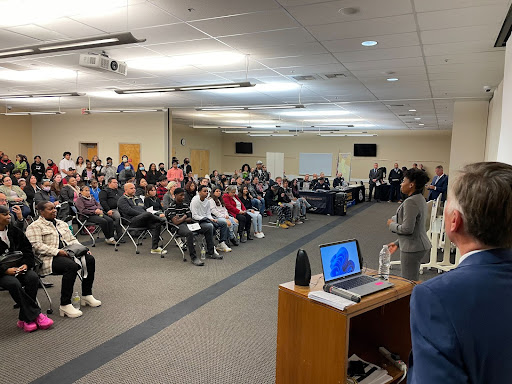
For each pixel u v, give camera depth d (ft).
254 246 21.31
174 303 12.59
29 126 45.44
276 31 14.16
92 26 13.99
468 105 29.19
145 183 27.04
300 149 64.59
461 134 29.48
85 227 20.61
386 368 6.98
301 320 6.37
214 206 20.48
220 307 12.35
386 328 7.43
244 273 16.06
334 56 17.54
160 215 19.13
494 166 2.57
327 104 33.12
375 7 11.62
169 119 39.01
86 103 37.06
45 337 10.06
